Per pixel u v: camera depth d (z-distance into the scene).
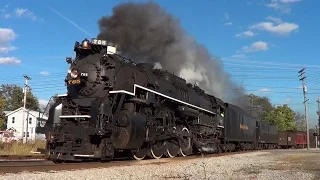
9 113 63.34
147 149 15.46
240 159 17.72
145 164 12.85
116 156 15.30
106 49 14.45
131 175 9.51
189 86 21.97
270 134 46.88
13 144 22.33
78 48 14.61
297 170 12.23
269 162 16.11
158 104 16.20
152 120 15.46
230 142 29.05
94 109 12.94
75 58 14.81
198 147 20.62
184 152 18.95
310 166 13.98
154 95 15.89
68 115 13.84
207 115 23.39
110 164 12.36
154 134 15.51
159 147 16.25
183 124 19.44
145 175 9.67
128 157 15.57
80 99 14.07
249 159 17.95
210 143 23.08
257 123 39.56
